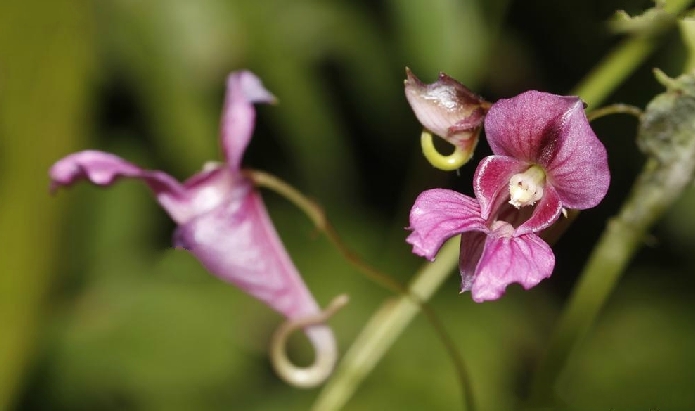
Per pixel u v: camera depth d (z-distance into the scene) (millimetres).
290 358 490
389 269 488
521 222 319
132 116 470
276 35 445
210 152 445
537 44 442
